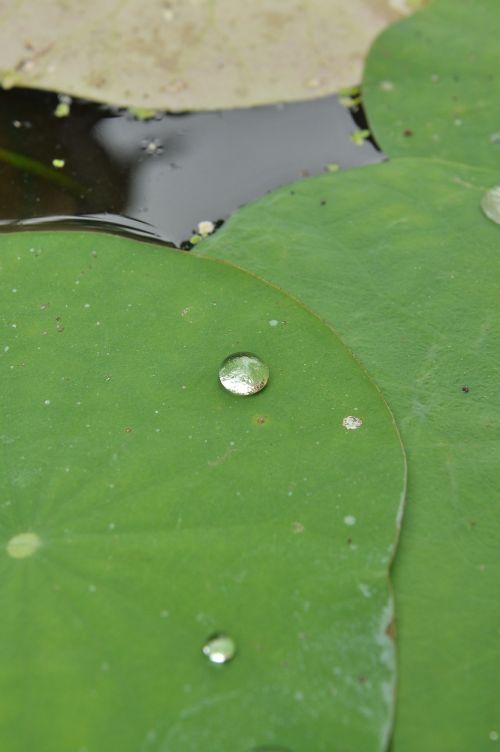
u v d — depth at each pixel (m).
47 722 0.48
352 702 0.48
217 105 0.60
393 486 0.51
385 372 0.53
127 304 0.53
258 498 0.50
